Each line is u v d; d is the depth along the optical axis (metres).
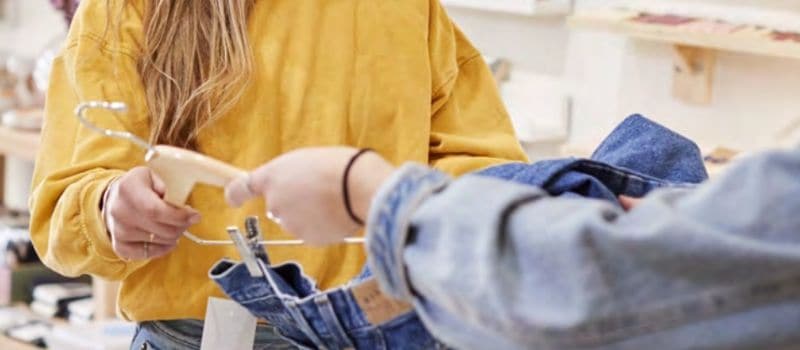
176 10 1.38
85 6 1.42
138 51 1.40
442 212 0.81
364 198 0.87
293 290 1.04
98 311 3.03
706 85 2.30
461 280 0.79
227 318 1.36
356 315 0.99
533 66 2.57
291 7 1.44
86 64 1.39
